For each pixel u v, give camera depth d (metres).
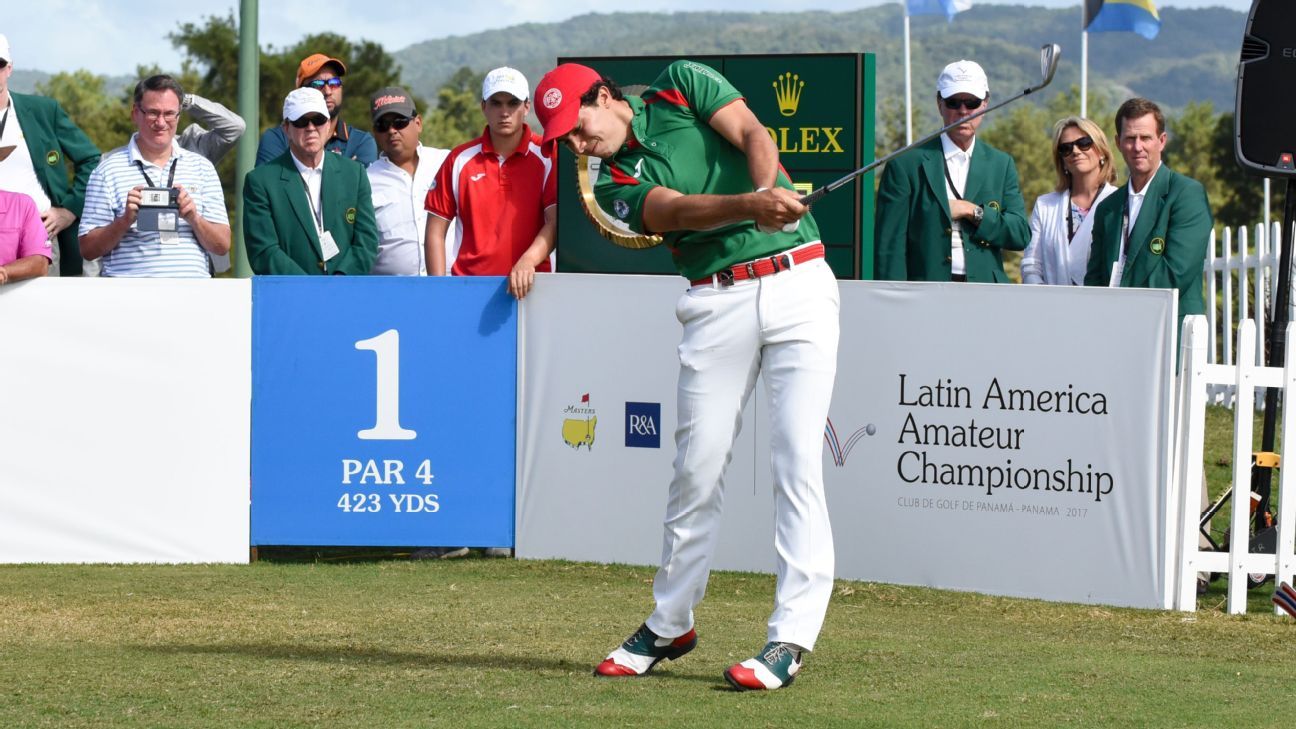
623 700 11.86
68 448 20.97
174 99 22.14
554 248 21.97
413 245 24.41
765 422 19.83
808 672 13.26
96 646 14.76
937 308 18.97
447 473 21.11
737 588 19.02
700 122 12.34
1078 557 18.36
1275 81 19.02
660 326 20.27
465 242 22.23
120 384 20.97
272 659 13.90
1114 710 11.80
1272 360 19.36
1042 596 18.56
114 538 21.06
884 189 21.38
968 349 18.84
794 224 11.89
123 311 20.88
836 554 19.77
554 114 12.16
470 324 20.95
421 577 19.78
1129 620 17.25
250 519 21.16
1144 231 19.86
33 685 12.61
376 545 21.42
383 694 12.14
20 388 20.88
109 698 12.06
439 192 22.45
